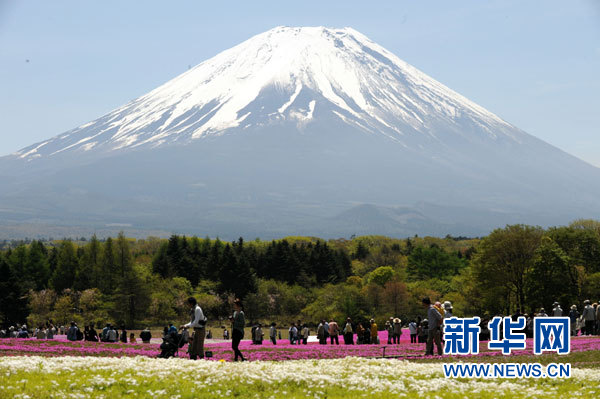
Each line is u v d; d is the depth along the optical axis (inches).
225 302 6250.0
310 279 7066.9
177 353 1604.3
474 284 4463.6
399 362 1249.4
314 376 999.0
